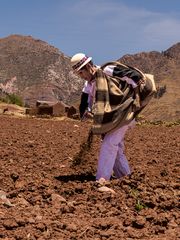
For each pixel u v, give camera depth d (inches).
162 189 203.2
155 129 578.9
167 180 222.7
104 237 143.3
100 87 207.9
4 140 360.8
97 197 187.9
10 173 226.2
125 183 205.5
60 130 485.4
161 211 173.0
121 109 208.4
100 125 207.8
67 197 193.0
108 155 212.8
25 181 208.8
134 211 173.0
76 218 160.1
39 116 904.9
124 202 182.4
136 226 154.3
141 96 211.8
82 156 251.0
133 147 354.9
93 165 262.1
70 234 143.9
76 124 620.1
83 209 172.7
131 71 210.7
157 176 230.2
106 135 213.3
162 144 378.9
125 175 223.1
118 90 209.5
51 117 906.1
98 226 151.5
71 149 327.3
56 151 313.6
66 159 282.8
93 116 208.4
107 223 152.3
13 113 906.7
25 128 497.7
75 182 212.2
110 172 213.6
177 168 249.4
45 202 180.1
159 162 278.7
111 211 168.9
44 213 162.4
